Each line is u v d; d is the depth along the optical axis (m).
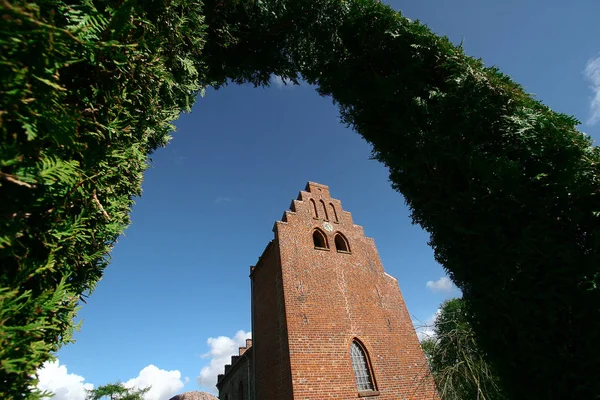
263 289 16.05
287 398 11.24
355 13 5.24
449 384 5.22
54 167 1.92
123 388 33.41
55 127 1.93
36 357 1.74
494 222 3.47
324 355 12.13
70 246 2.25
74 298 2.34
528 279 3.14
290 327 12.36
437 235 4.30
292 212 16.38
